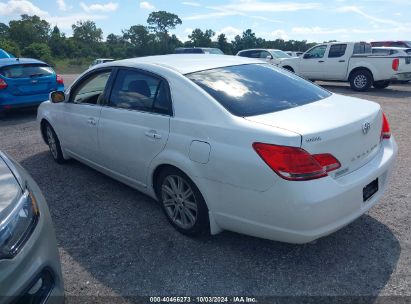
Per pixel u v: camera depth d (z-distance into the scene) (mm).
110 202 4066
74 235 3430
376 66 12336
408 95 11602
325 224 2516
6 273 1846
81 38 74750
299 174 2416
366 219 3479
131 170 3719
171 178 3277
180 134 3051
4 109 8383
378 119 3072
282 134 2469
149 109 3410
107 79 4004
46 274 2129
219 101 2941
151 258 3031
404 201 3807
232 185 2709
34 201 2283
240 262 2930
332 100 3312
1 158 2516
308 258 2941
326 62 13570
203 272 2832
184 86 3150
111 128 3793
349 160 2703
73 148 4719
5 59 8953
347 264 2854
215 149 2768
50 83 8836
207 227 3168
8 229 1946
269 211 2570
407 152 5418
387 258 2902
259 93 3162
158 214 3750
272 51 16797
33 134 7176
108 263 2992
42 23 70000
